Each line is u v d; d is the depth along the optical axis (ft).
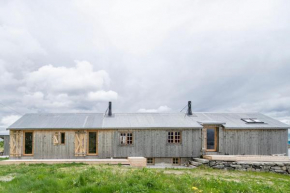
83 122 61.26
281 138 62.54
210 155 55.11
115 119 64.39
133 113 70.44
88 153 58.59
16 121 60.75
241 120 66.69
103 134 58.75
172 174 35.35
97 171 30.22
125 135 59.21
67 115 66.90
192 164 57.11
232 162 50.65
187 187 24.18
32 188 23.54
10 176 32.96
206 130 61.21
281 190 27.63
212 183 28.22
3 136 77.87
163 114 70.33
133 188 21.45
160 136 59.47
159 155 58.90
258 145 61.77
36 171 33.32
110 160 49.85
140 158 51.16
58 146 57.72
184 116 68.80
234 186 26.91
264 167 49.57
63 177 28.30
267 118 69.72
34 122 60.18
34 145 57.41
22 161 49.11
